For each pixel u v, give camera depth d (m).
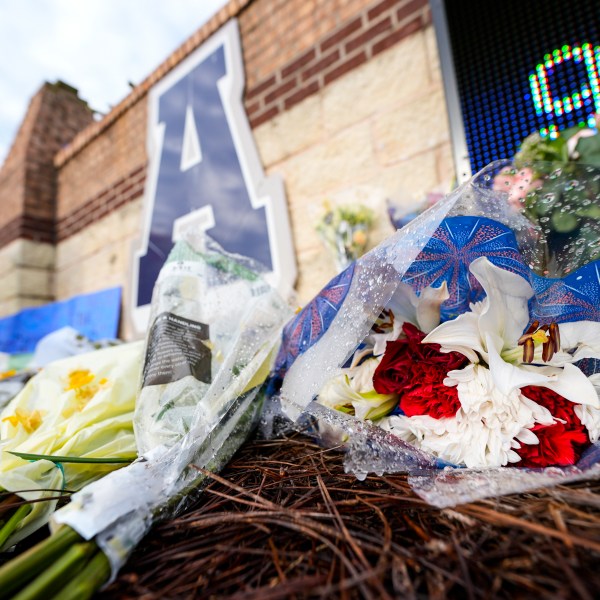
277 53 1.94
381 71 1.60
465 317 0.48
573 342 0.50
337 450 0.58
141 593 0.32
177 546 0.38
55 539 0.34
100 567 0.33
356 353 0.55
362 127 1.65
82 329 2.68
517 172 0.48
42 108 3.49
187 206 2.22
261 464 0.56
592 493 0.36
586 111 1.10
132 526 0.37
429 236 0.45
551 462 0.45
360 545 0.33
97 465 0.55
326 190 1.74
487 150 1.27
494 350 0.46
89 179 3.07
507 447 0.45
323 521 0.39
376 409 0.53
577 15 1.12
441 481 0.43
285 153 1.90
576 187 0.47
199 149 2.19
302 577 0.31
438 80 1.45
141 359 0.61
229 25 2.09
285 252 1.82
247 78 2.06
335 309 0.52
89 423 0.59
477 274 0.45
